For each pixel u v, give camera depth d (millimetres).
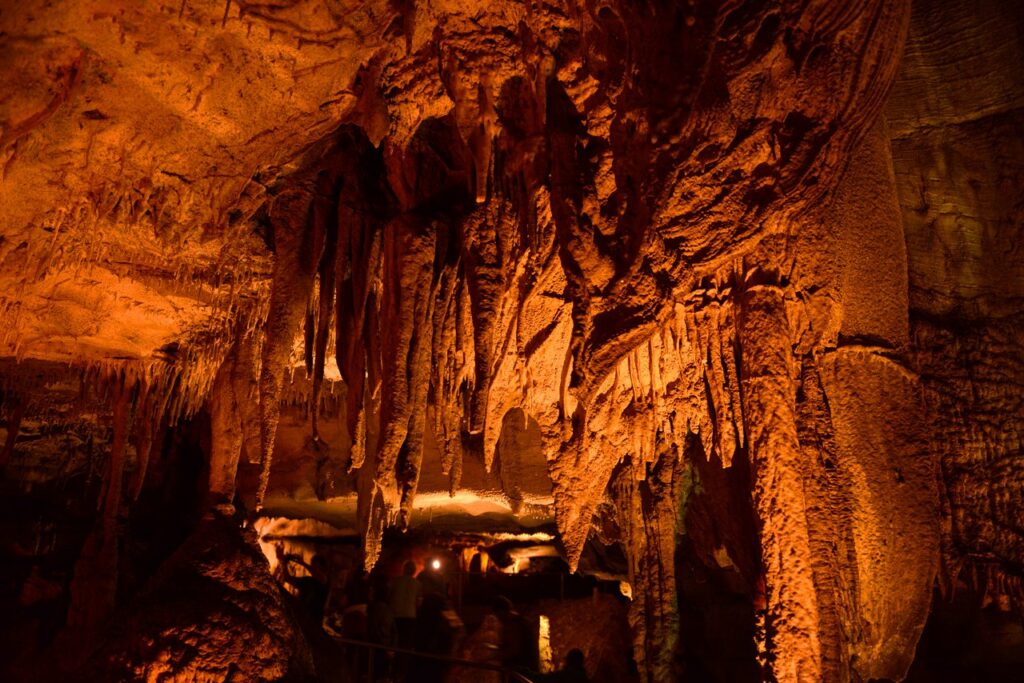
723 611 8719
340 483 9172
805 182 3723
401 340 5062
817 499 3816
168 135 4602
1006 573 5902
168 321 6883
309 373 5609
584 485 5934
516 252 5027
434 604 9781
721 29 3551
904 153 6930
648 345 5242
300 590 10172
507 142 4707
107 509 7871
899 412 4645
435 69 4324
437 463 8977
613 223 4082
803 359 4109
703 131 3625
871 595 4480
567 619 9867
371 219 5539
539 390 6098
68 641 7867
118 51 3943
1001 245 6668
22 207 4992
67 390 8867
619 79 3893
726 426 4113
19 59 3799
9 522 9422
